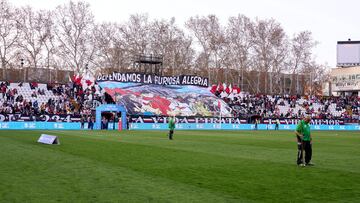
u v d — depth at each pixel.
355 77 102.19
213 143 33.91
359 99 99.00
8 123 58.44
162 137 41.72
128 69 106.38
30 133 43.84
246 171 17.61
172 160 20.97
